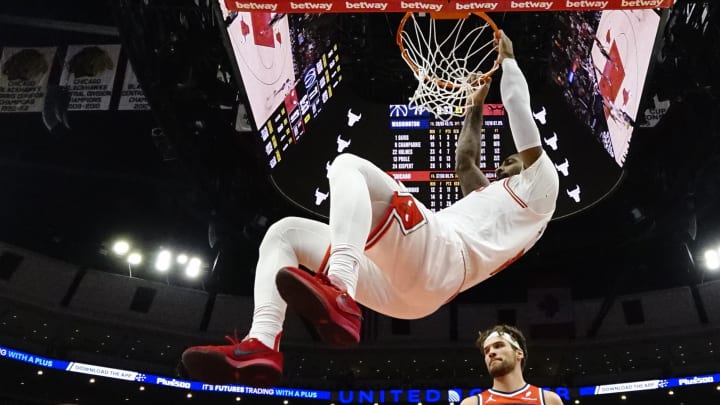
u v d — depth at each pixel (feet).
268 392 73.92
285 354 77.00
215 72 41.01
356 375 77.61
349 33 43.78
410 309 10.62
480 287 76.02
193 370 9.09
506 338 12.93
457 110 21.53
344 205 8.91
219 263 65.51
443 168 41.11
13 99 49.19
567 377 72.84
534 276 74.64
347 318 8.09
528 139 10.71
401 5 22.11
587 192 41.27
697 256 66.49
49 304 70.13
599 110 38.63
